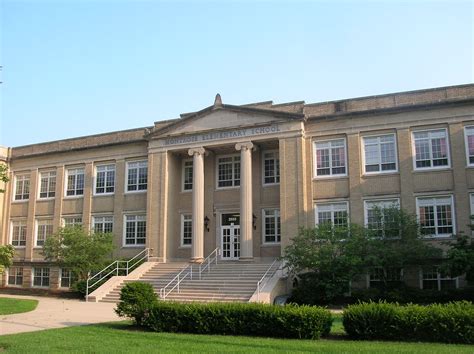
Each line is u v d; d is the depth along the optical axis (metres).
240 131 33.47
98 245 34.19
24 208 43.53
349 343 12.95
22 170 44.38
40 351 12.00
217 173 36.34
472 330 12.77
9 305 25.19
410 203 29.19
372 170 30.58
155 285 30.11
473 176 28.17
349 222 29.75
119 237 37.91
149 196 36.06
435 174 28.95
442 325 12.97
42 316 20.86
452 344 12.60
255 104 34.25
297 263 26.23
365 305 14.27
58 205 41.41
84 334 15.09
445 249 27.80
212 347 12.53
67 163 41.88
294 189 31.22
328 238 26.23
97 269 34.06
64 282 39.22
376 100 31.12
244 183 32.62
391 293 25.17
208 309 15.44
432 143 29.42
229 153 36.22
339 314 21.28
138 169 38.50
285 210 31.20
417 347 12.05
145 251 35.53
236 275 29.22
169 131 36.09
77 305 26.58
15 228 43.84
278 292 26.80
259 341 13.43
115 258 36.81
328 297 24.86
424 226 28.73
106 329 16.23
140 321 16.70
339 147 31.61
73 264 34.25
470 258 22.67
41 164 43.34
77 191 41.09
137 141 38.56
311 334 14.09
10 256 30.44
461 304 13.69
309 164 31.92
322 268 25.39
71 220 40.81
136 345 12.96
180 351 11.96
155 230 35.38
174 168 36.94
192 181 36.94
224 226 35.44
